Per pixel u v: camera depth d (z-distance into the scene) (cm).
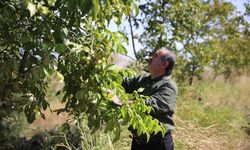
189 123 886
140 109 326
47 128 716
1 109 379
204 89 1268
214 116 958
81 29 352
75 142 604
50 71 309
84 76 333
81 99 330
